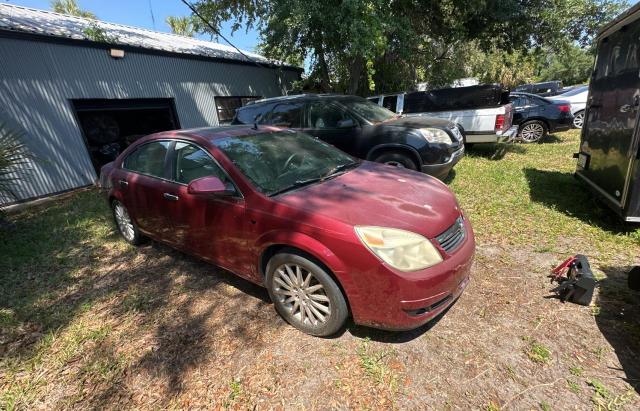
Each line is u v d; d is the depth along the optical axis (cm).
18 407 221
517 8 1077
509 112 836
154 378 234
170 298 323
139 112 1101
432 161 526
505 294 293
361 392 213
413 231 226
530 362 225
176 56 981
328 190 276
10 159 562
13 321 307
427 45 1316
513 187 568
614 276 309
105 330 285
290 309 267
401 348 244
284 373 230
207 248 319
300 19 871
